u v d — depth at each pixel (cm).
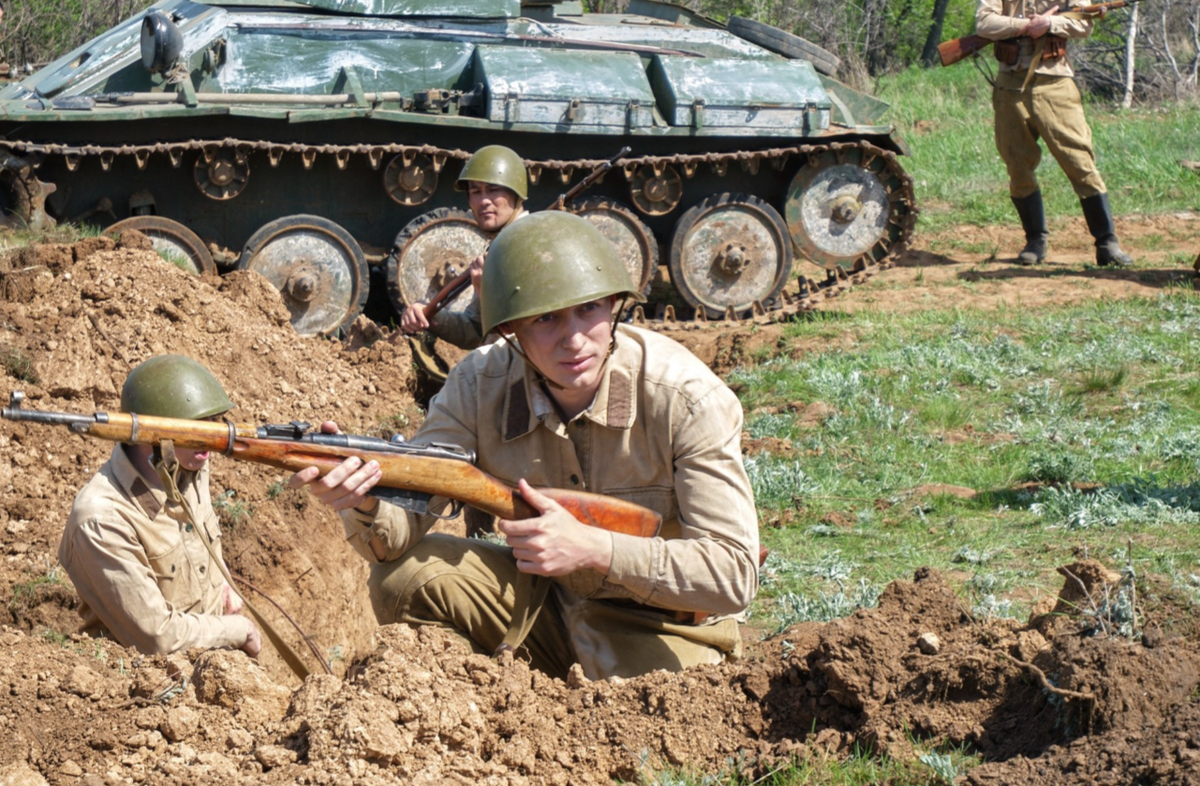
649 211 1182
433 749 314
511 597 374
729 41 1234
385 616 373
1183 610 353
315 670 623
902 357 948
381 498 337
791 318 1186
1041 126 1307
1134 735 295
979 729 320
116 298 743
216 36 1084
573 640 380
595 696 343
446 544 375
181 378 419
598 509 347
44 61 1878
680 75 1161
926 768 307
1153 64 2250
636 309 1200
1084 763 290
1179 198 1617
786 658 351
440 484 337
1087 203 1318
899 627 354
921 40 2891
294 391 802
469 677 339
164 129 1030
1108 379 863
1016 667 327
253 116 1030
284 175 1095
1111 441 729
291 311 1094
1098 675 308
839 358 967
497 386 366
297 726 323
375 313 1235
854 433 783
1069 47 2355
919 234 1535
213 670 345
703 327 1189
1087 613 347
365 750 303
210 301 798
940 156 1862
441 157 1101
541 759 325
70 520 423
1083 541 555
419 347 841
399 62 1133
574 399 356
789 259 1220
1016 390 865
